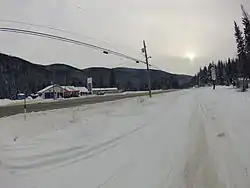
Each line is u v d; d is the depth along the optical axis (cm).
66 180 746
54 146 1088
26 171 807
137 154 998
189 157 942
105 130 1500
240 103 2872
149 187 686
